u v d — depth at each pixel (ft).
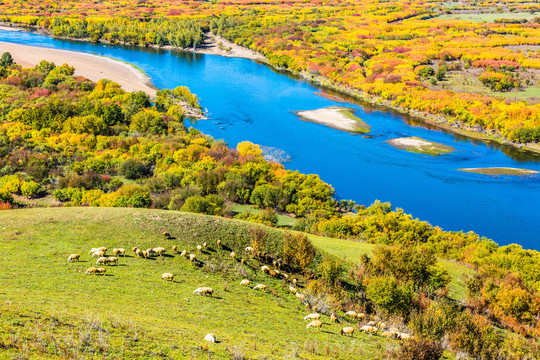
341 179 337.31
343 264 163.43
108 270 112.57
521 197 313.94
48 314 72.84
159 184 278.67
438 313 122.11
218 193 284.00
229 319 94.43
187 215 163.43
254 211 267.39
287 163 359.87
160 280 112.16
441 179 340.80
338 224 238.07
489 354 112.68
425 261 156.25
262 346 80.12
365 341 99.50
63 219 149.18
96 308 83.15
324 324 107.04
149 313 86.99
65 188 266.16
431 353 89.04
